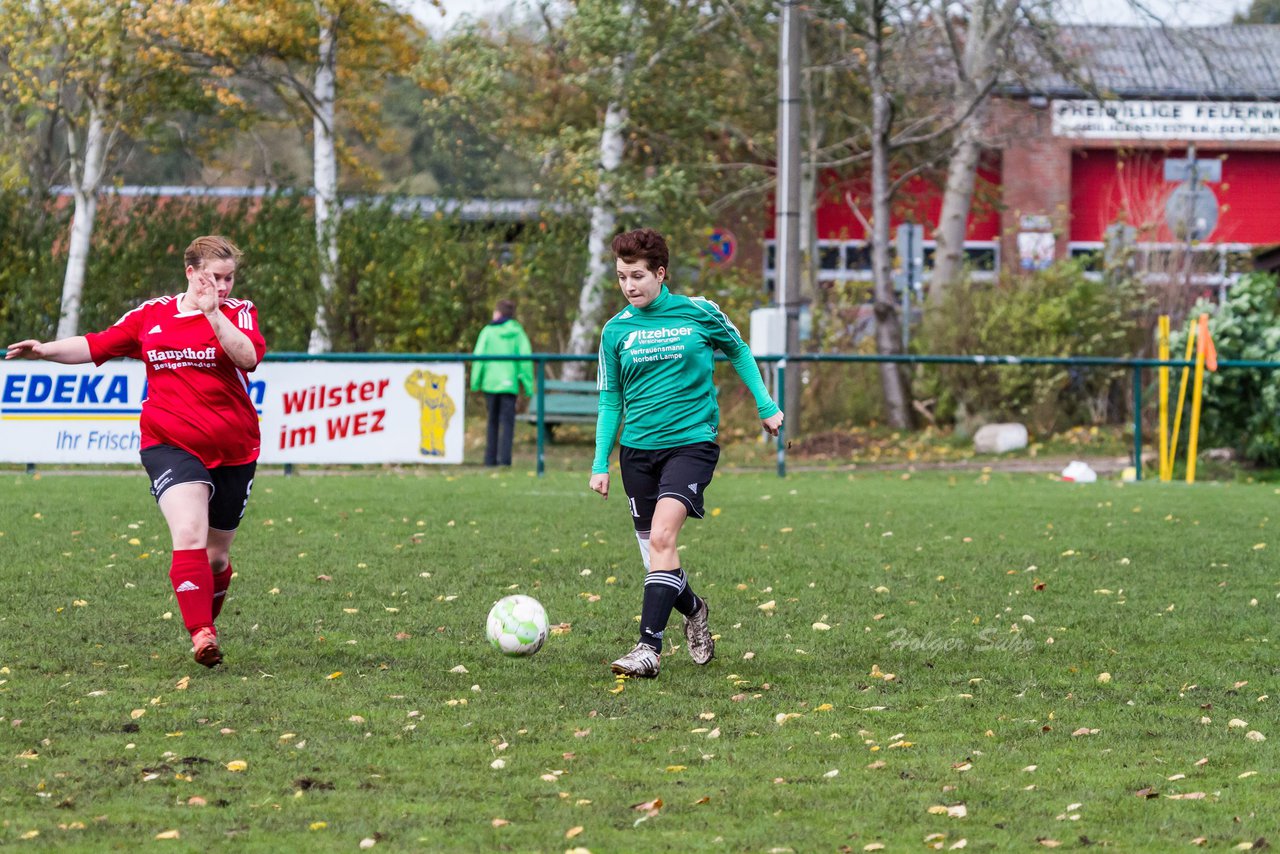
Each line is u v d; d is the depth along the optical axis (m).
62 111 56.09
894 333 55.69
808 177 67.75
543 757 12.08
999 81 57.78
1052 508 32.06
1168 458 42.28
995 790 11.22
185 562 15.06
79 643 16.70
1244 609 19.70
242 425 15.73
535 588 20.97
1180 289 53.72
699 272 59.47
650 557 15.52
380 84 61.41
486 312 54.97
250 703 13.88
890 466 46.25
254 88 62.38
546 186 60.25
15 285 56.31
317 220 55.44
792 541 26.25
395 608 19.19
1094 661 16.34
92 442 37.84
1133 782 11.47
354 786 11.19
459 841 9.89
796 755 12.20
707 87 65.31
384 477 38.72
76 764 11.65
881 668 15.91
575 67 63.25
